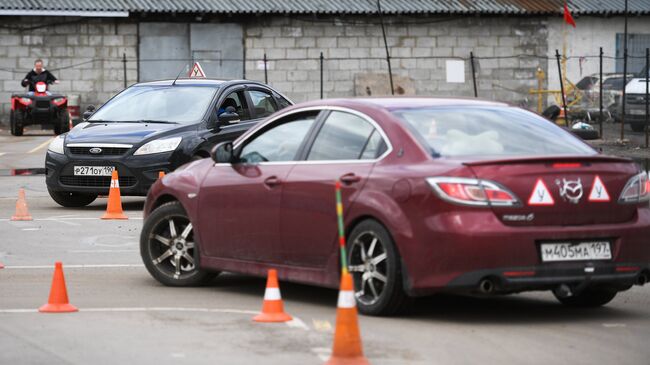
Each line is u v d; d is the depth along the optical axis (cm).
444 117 1023
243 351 852
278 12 4800
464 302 1098
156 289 1173
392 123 1005
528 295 1152
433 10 4931
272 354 841
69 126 4116
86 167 1920
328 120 1066
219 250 1141
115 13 4650
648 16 5266
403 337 906
